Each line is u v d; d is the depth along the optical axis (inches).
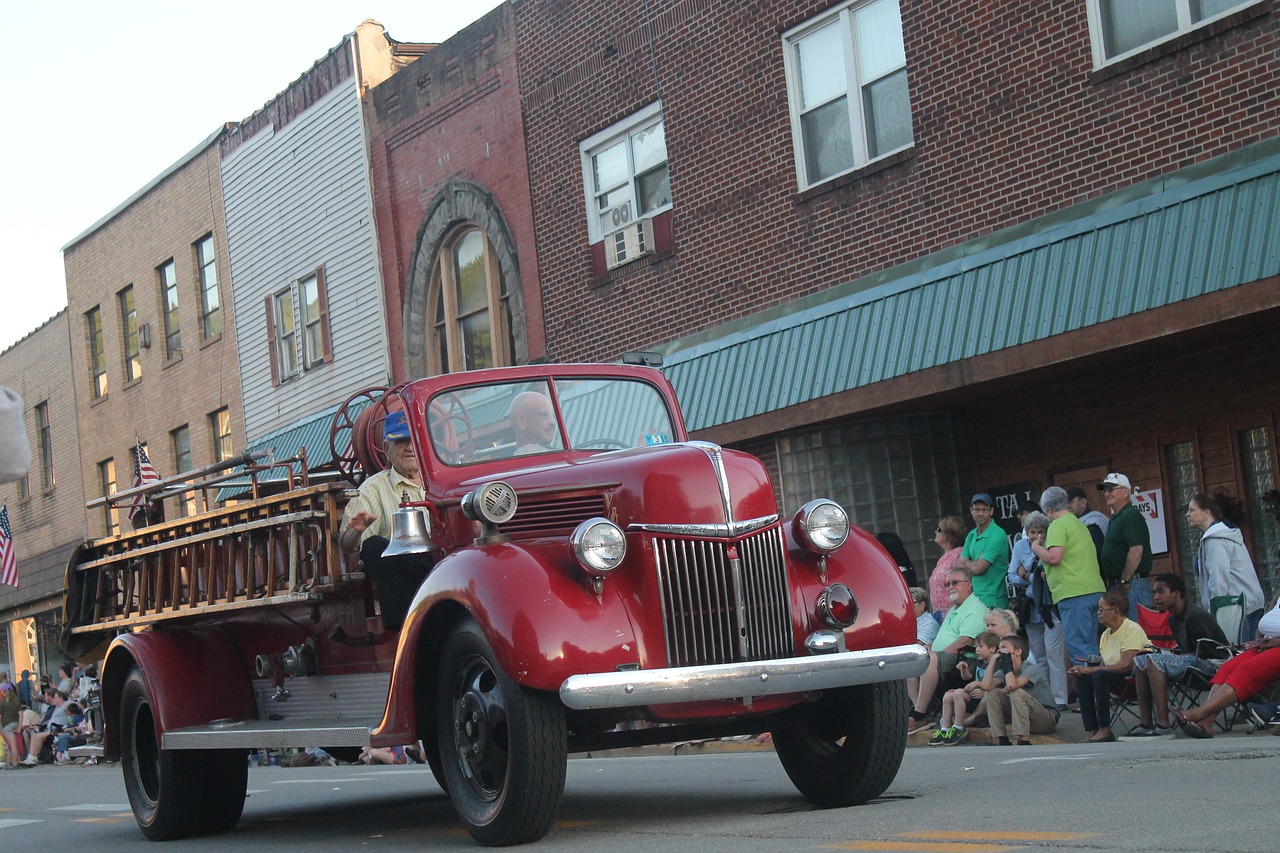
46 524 1270.9
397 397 287.3
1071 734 410.9
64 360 1234.0
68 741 916.0
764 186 628.7
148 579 352.5
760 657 240.4
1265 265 415.8
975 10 541.0
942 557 491.2
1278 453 468.8
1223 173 448.8
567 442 290.0
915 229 566.3
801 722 268.4
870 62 590.9
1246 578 420.2
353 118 872.3
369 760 617.3
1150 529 506.9
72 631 375.2
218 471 322.7
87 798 506.3
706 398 615.5
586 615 230.4
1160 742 363.9
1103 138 500.4
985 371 494.9
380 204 858.1
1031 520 438.6
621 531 235.8
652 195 690.8
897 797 266.1
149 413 1110.4
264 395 972.6
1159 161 483.8
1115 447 519.8
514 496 249.1
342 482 312.2
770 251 626.5
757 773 353.7
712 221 653.9
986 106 538.6
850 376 546.3
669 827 245.4
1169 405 501.0
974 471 574.6
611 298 709.3
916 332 526.6
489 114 778.2
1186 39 473.4
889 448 580.7
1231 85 462.9
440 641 252.4
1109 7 503.5
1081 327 463.5
